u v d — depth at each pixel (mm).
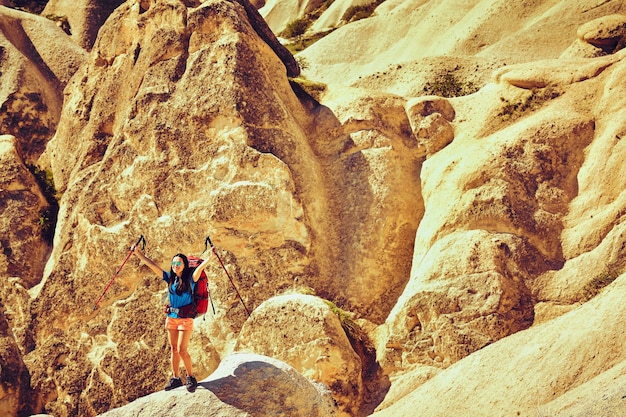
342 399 19578
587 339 14945
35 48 38062
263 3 69000
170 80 25484
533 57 35625
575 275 19391
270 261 22641
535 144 21672
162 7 26953
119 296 23422
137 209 23984
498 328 19016
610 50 30859
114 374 22516
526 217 20578
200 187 23594
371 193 23641
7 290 25406
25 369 23703
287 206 22922
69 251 24594
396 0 54125
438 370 19328
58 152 29109
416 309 20109
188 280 12695
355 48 44562
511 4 40219
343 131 25031
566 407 12961
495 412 15219
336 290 22547
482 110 24375
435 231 21438
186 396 12164
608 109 21828
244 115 24078
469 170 21781
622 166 20344
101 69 28953
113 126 27094
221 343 21859
